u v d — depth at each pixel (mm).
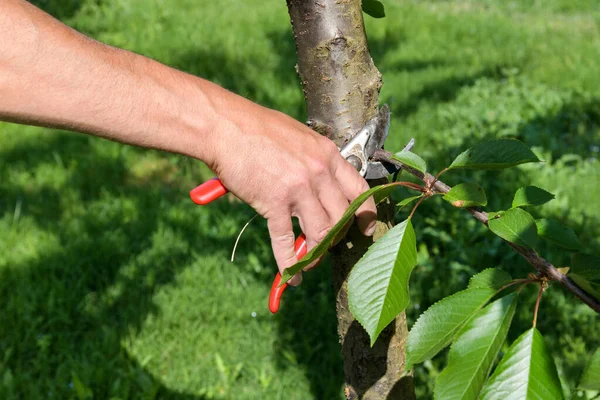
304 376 3168
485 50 7785
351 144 1356
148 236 4129
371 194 1038
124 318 3441
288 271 985
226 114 1147
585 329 3424
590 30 8953
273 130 1165
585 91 6605
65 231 4152
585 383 858
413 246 1021
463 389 878
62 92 1055
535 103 6191
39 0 8094
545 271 966
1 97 1032
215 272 3805
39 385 3068
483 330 904
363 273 1007
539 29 8859
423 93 6488
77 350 3322
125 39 7363
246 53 7180
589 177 5016
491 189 4797
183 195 4734
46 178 4777
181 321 3461
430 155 5285
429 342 924
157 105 1111
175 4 8648
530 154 1038
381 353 1510
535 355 858
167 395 3045
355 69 1376
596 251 4086
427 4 10023
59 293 3613
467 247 4121
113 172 4949
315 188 1186
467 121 5859
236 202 4590
